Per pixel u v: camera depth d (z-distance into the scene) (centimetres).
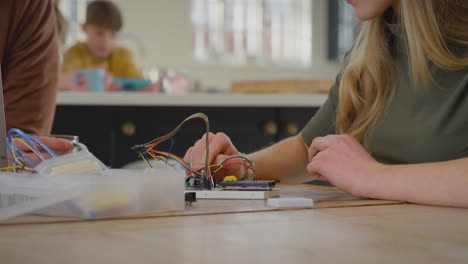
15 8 131
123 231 45
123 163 209
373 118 114
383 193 73
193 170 85
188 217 54
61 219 51
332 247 38
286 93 239
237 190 79
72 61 343
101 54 353
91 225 48
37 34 135
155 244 39
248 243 40
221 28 598
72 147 78
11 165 68
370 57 115
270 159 124
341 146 84
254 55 610
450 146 101
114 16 352
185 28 580
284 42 619
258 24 611
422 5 100
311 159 92
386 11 114
